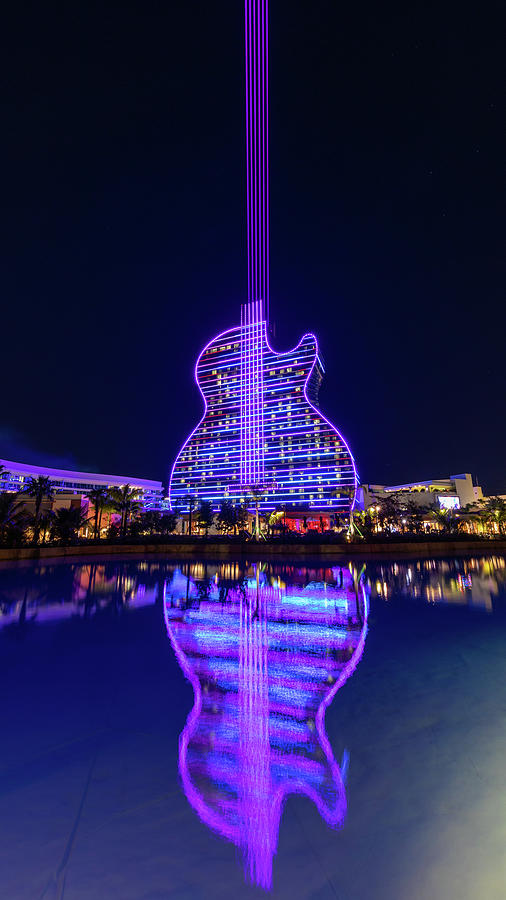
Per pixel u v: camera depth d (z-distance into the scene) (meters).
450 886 2.91
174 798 3.91
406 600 16.20
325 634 10.77
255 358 177.50
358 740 5.08
